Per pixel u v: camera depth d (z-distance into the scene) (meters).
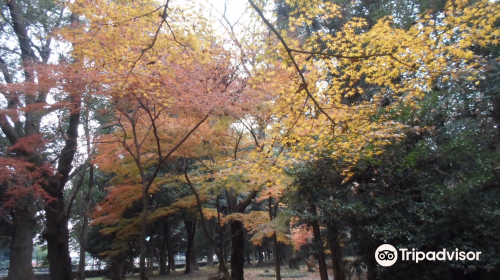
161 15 5.46
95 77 7.77
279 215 9.44
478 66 7.34
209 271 27.84
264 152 7.39
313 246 9.77
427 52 5.49
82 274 13.30
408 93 7.76
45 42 10.66
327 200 8.91
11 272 11.23
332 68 6.09
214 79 8.84
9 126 10.63
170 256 30.09
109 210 10.71
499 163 7.71
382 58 5.59
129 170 10.14
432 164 8.46
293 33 8.82
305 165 9.27
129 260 20.55
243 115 8.77
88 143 10.10
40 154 9.95
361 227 8.38
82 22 9.88
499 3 5.38
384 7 9.39
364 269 9.73
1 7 10.96
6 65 10.30
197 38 6.80
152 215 11.62
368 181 9.26
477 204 7.48
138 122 9.46
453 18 5.45
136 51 6.94
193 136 9.71
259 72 6.82
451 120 9.00
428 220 7.54
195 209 12.91
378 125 7.00
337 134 7.04
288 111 6.38
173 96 8.00
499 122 8.80
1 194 10.25
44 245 24.77
